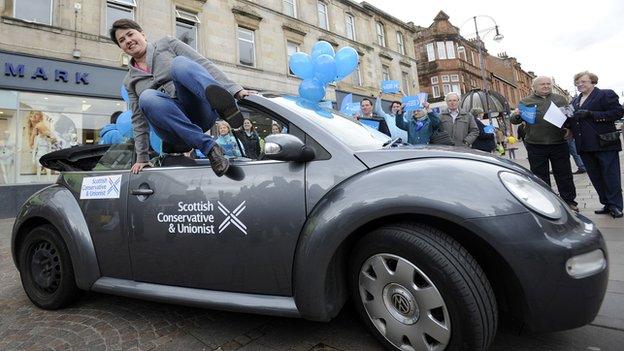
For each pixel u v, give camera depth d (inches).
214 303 83.2
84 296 122.6
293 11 693.3
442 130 223.1
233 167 85.9
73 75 401.1
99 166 112.0
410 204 66.8
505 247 62.2
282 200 78.5
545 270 61.6
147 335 93.3
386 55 894.4
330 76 200.5
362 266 76.6
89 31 417.7
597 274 64.2
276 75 624.4
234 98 87.0
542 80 191.8
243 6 592.4
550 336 80.3
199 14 535.8
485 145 257.8
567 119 186.2
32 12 390.3
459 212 63.9
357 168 76.2
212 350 83.7
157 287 92.1
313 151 79.7
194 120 98.9
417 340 69.6
